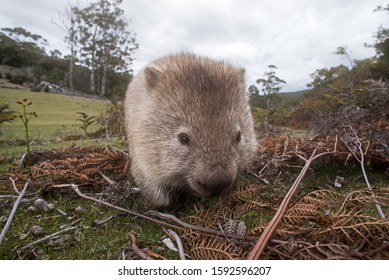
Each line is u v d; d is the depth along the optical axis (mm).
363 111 752
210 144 494
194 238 396
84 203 569
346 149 658
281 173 671
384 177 622
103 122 1785
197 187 502
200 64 594
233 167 496
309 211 397
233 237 378
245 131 560
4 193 619
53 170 671
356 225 336
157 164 542
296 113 1938
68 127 2316
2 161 965
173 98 536
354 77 2246
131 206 552
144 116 569
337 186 588
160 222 435
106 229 467
